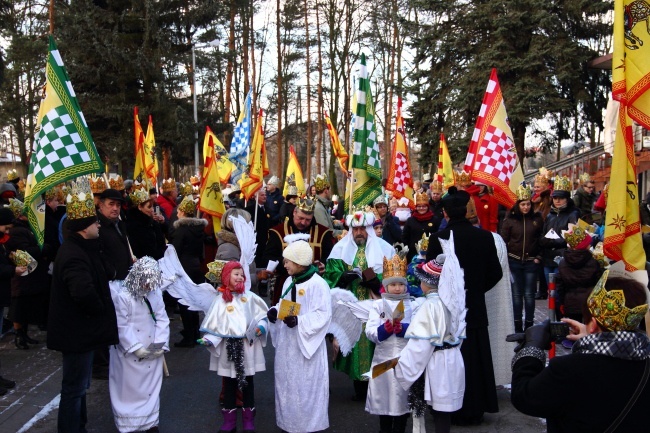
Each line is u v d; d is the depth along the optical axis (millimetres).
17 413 6289
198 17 31031
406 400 5391
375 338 5344
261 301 5816
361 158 8430
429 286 5207
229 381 5711
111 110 28922
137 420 5438
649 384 2633
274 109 40812
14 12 28484
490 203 9164
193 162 33438
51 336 5172
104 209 6090
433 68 28266
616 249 6020
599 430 2629
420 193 10219
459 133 27234
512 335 3170
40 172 6402
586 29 26359
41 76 28906
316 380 5359
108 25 30438
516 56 25156
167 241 10438
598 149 26469
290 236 5840
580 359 2703
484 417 6160
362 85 8469
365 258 6758
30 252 8336
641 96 6047
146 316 5570
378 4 35625
